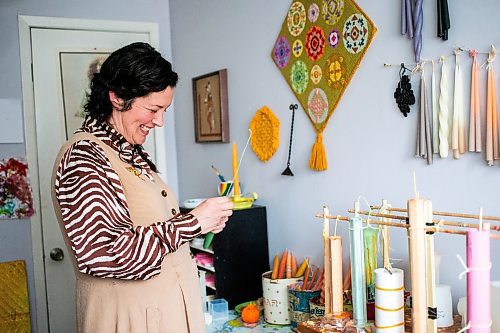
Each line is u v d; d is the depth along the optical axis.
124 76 1.22
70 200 1.15
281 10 2.07
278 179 2.14
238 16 2.32
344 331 1.24
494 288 1.15
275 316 1.86
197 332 1.38
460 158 1.45
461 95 1.43
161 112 1.32
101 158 1.21
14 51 2.58
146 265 1.14
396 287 1.09
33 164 2.61
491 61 1.36
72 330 2.71
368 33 1.69
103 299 1.26
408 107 1.57
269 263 2.22
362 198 1.77
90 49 2.75
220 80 2.43
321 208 1.94
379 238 1.41
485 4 1.36
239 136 2.37
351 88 1.78
